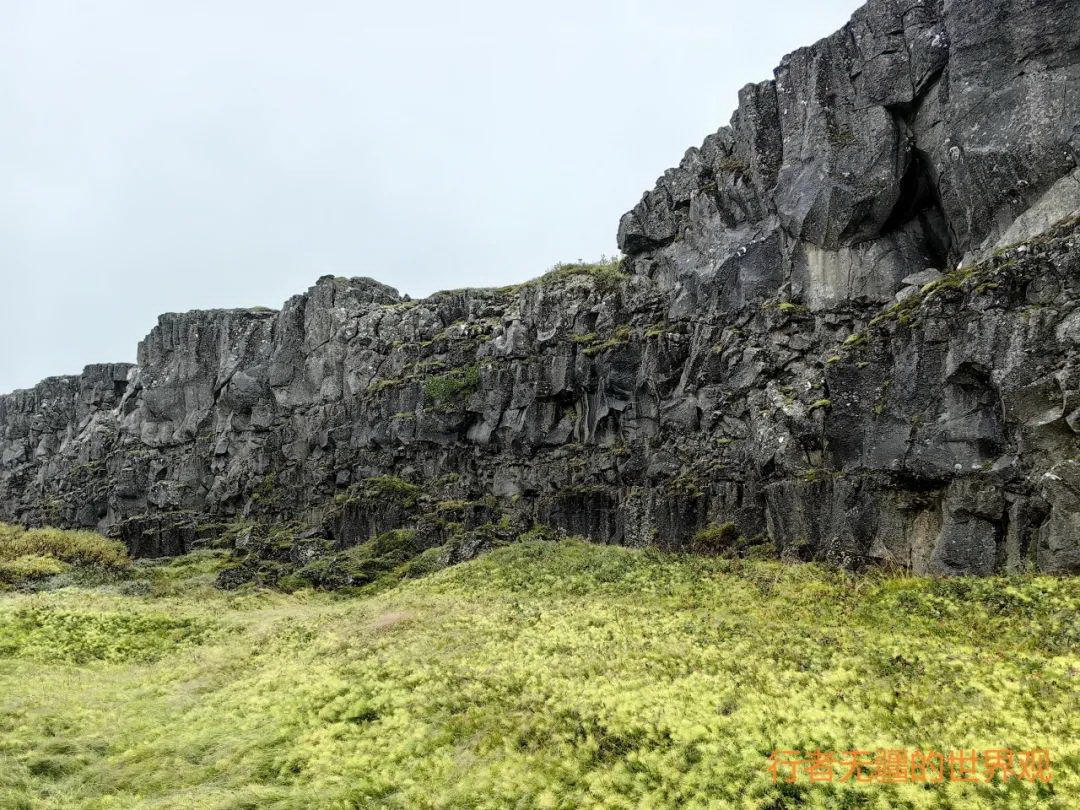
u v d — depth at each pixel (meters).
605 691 16.16
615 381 35.88
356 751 15.46
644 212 37.72
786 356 28.34
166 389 60.66
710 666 17.06
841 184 27.39
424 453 44.06
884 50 27.06
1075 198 21.34
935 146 25.69
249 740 16.59
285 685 19.89
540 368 39.91
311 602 34.66
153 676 23.17
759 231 30.98
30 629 28.84
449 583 30.75
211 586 38.56
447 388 43.22
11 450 76.94
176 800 13.88
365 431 46.91
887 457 23.47
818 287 28.41
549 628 21.92
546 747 14.20
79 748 17.03
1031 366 19.92
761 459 27.33
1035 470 19.86
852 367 25.08
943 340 22.41
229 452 55.56
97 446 66.19
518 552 33.16
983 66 24.00
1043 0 22.75
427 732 15.76
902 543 23.09
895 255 27.17
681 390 32.88
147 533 51.78
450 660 19.89
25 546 46.06
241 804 13.41
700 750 13.16
